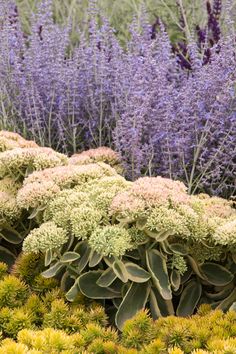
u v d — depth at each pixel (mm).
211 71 3291
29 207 2768
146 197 2342
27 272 2504
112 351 2008
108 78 3871
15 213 2689
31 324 2236
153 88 3385
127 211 2303
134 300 2309
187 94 3270
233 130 3291
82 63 3896
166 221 2270
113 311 2445
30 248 2389
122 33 5457
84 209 2412
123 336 2100
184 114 3254
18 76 3844
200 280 2508
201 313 2316
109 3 5559
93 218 2389
